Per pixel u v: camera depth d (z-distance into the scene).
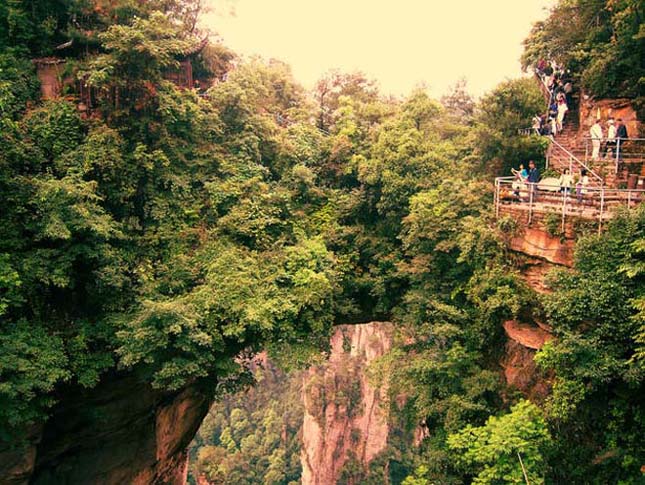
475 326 16.62
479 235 16.16
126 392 18.25
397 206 20.47
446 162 21.39
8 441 14.27
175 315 14.95
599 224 13.34
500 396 15.92
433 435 18.59
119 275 15.80
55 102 16.78
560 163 18.53
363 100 28.80
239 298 16.59
